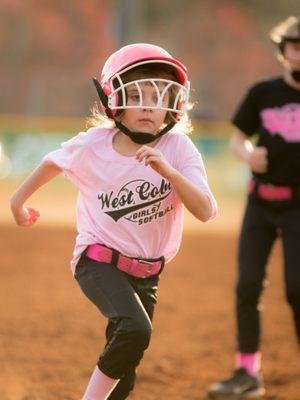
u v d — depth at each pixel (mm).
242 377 14266
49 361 15969
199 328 19047
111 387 9719
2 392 13891
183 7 102750
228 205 46875
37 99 74500
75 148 10102
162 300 21953
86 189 10195
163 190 10008
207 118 76625
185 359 16500
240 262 14203
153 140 9930
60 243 31359
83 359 16219
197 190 9500
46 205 43688
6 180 52125
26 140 52438
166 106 9883
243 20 102438
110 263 10078
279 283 24641
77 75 94188
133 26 59219
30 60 96438
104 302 9781
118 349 9484
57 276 24828
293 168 13766
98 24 98125
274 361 16562
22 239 31984
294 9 103812
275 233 14211
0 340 17375
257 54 98938
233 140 14695
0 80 76812
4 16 98062
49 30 97688
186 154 10047
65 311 20281
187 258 28859
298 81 13914
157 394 14234
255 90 14375
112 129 10180
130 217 10047
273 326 19453
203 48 99188
